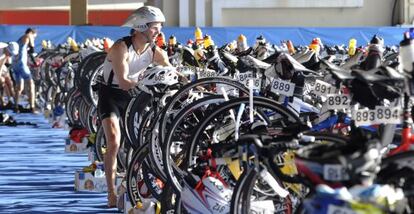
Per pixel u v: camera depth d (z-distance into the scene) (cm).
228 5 4106
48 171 1513
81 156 1731
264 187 686
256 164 561
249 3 4106
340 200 445
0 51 1892
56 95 2295
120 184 1102
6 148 1895
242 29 3064
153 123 899
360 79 564
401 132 650
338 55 1456
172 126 838
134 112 1011
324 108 777
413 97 589
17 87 2850
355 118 634
